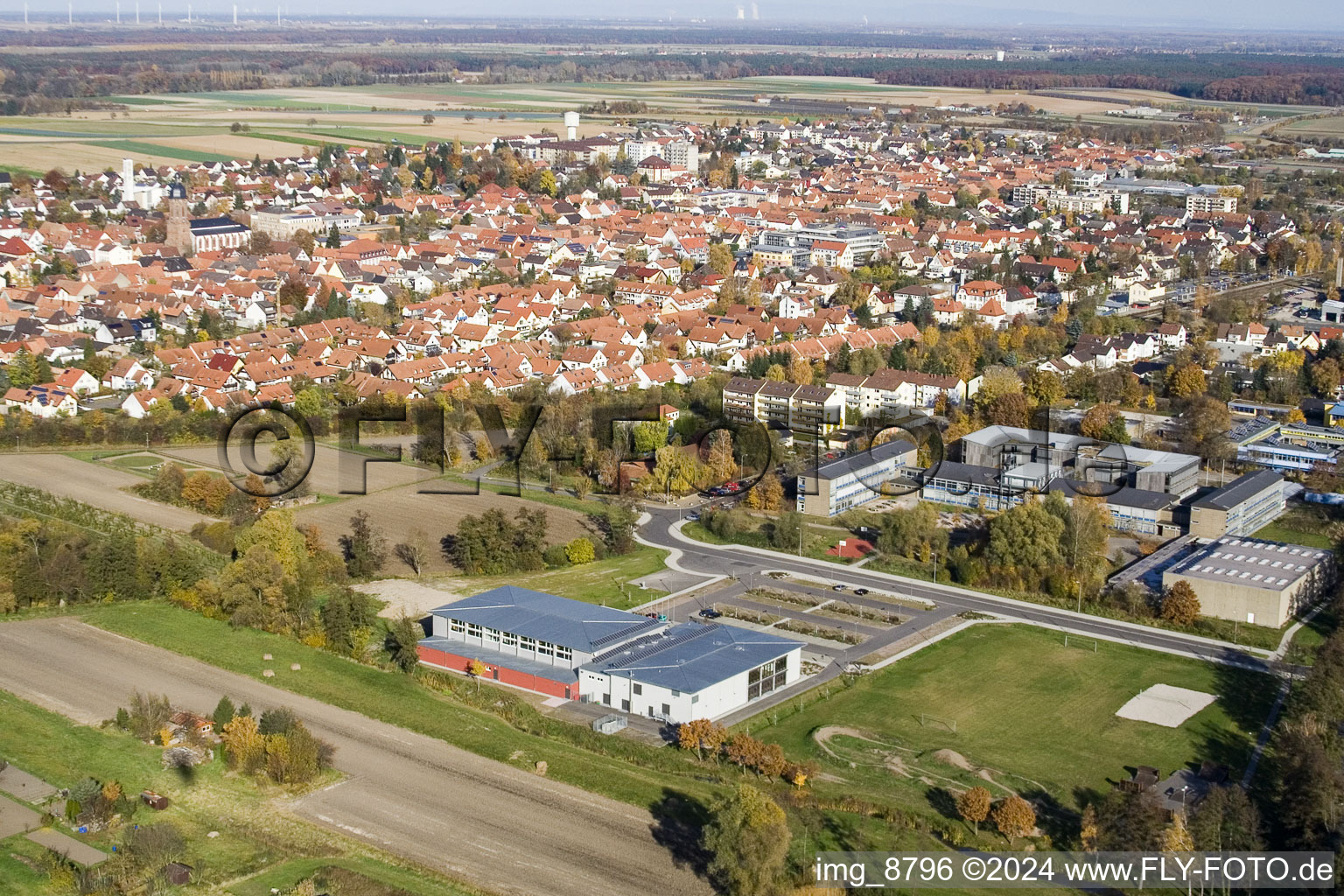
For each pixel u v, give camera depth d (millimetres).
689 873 178125
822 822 189000
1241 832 184250
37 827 187375
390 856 181250
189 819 190375
